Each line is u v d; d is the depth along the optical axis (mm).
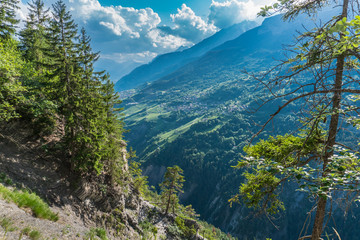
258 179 6453
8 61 15195
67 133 19156
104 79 25594
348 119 4742
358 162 3625
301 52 3750
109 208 23531
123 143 31641
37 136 20438
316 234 5047
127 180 32812
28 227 8141
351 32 2756
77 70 20031
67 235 10742
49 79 18656
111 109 28375
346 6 4691
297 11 5137
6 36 25297
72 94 18656
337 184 2986
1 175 13938
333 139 5270
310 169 3566
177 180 43344
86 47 23969
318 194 2996
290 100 3562
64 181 19188
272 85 3559
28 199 10938
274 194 6016
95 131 19859
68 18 18781
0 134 17672
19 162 16938
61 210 16406
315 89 3498
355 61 5180
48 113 20266
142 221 34281
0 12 24984
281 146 6312
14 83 15836
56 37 18297
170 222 41062
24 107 18500
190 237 41594
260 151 6629
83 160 18953
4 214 8180
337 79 4793
